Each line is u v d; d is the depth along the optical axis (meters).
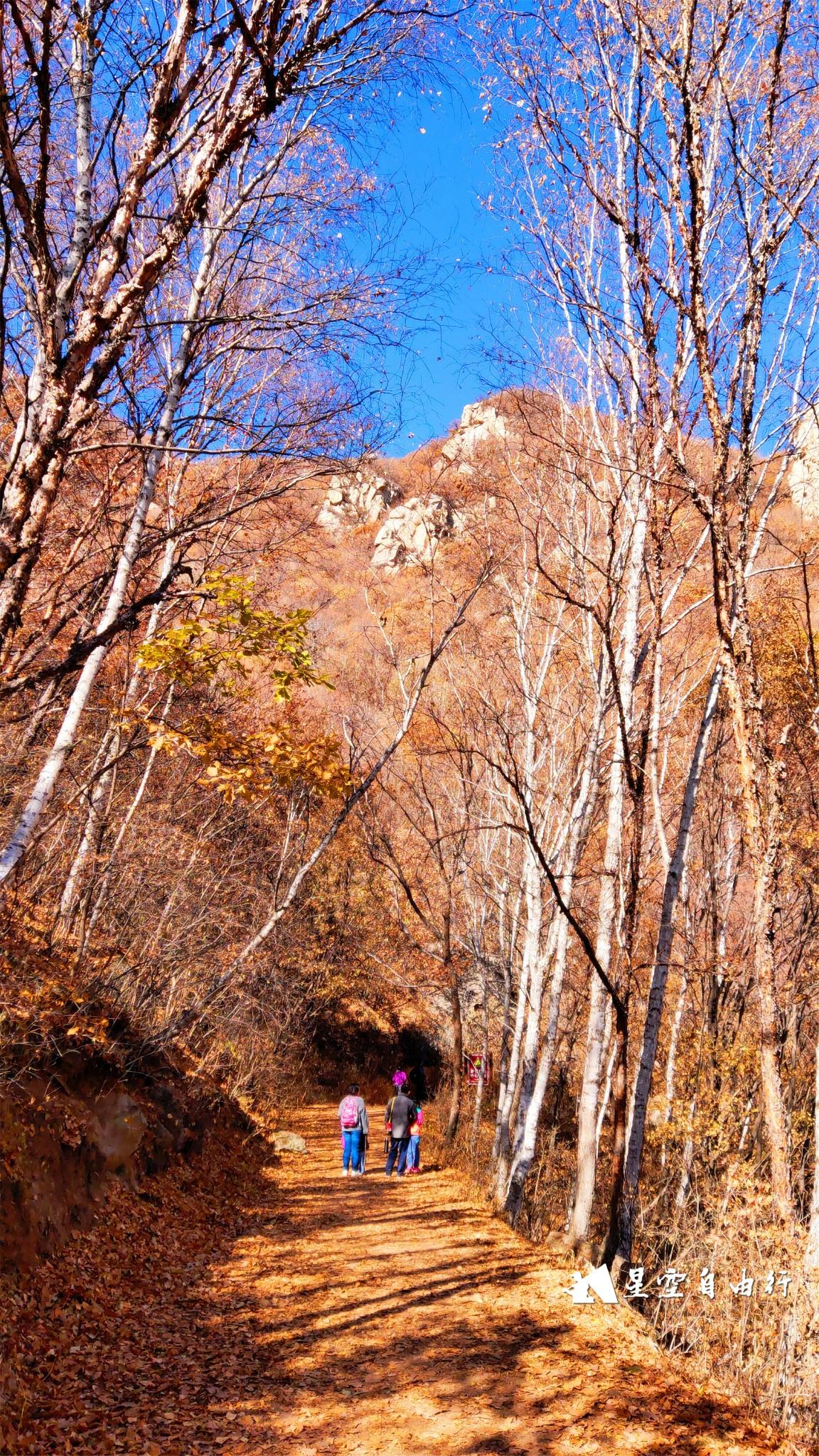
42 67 3.66
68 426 4.02
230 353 9.43
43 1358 5.71
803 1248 7.39
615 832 10.10
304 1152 17.62
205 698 10.05
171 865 11.77
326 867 22.50
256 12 4.38
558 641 14.02
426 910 20.27
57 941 9.74
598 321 9.65
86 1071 9.09
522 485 12.93
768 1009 7.13
